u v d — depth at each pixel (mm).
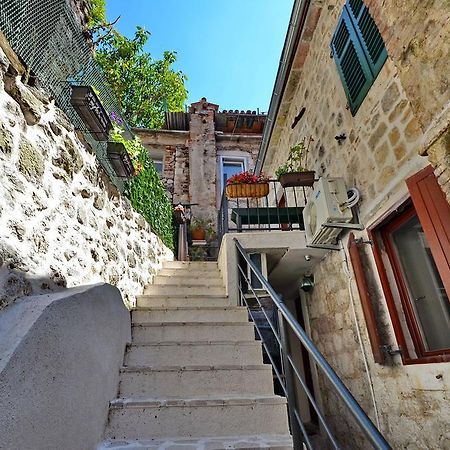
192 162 8227
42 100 1908
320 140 3941
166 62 9062
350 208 2926
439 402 1997
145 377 2164
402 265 2500
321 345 3920
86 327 1712
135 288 3379
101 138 2559
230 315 3025
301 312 5121
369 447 2828
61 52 2221
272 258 3922
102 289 2027
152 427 1855
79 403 1549
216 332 2727
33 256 1678
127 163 2920
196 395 2137
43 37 1974
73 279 2119
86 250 2359
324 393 3850
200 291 3703
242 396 2096
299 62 4609
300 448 1409
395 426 2400
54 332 1399
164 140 8594
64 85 2209
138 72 8719
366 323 2654
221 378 2205
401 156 2375
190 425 1877
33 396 1214
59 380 1396
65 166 2133
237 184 3980
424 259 2291
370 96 2811
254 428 1896
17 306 1414
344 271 3225
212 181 8047
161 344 2451
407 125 2326
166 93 9070
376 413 2641
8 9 1643
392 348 2430
